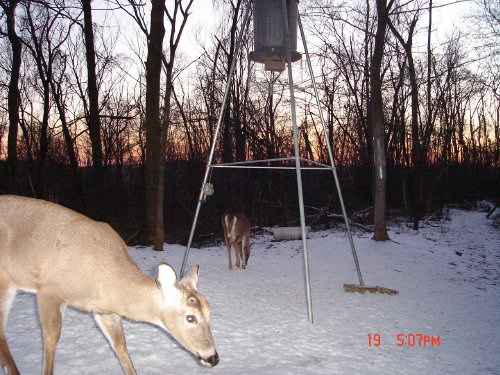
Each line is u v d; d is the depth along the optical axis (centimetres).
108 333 459
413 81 2366
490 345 728
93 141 1955
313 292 1003
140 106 3397
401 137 3256
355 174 3108
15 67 1695
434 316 876
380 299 972
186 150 3397
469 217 2653
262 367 546
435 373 582
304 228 778
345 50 2842
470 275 1395
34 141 2753
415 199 2209
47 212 449
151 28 1573
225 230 1291
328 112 3259
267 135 2917
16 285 451
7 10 1596
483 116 4031
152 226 1623
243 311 807
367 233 2072
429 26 2648
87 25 1884
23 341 574
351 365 578
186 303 405
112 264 427
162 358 550
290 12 927
